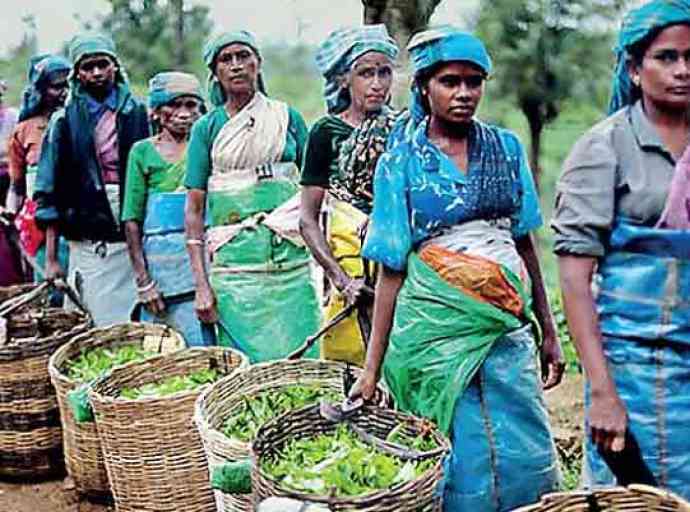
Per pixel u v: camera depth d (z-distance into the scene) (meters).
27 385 5.21
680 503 2.76
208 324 5.05
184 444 4.30
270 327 4.88
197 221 4.95
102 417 4.34
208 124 4.83
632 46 2.80
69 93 5.81
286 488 3.11
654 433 2.95
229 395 4.22
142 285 5.38
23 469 5.31
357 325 4.40
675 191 2.80
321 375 4.41
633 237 2.86
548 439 3.52
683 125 2.82
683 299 2.86
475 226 3.32
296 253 4.89
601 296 2.98
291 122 4.86
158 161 5.29
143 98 6.34
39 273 6.27
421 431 3.45
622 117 2.88
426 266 3.33
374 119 4.11
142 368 4.74
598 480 3.16
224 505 3.72
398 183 3.30
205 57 4.79
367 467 3.33
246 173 4.79
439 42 3.20
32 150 6.59
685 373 2.91
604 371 2.90
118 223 5.71
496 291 3.29
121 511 4.46
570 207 2.89
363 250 3.43
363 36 4.11
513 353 3.38
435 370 3.36
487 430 3.38
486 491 3.41
